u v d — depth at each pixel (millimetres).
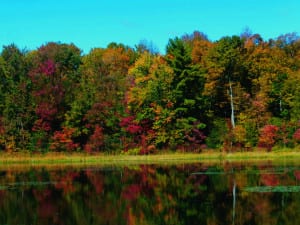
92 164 64312
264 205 29156
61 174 50625
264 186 36656
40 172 53500
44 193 36875
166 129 73812
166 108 74000
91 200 33344
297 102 73125
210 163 60469
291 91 74625
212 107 81062
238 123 76625
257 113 75812
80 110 76250
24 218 27750
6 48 89562
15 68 85125
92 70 87188
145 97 74188
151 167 56844
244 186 37000
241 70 79750
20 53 89250
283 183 38031
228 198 32000
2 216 28375
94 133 75562
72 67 101750
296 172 45375
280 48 93312
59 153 74000
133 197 34188
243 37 92188
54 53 99500
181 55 75375
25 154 73562
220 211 27938
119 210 29484
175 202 31578
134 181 42969
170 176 46000
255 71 81125
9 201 33438
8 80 82938
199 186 38156
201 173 47531
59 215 28453
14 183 43281
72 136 75938
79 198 34281
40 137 75938
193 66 74938
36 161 70000
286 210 27594
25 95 78562
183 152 72312
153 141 74750
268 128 70938
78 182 43219
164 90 74500
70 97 79750
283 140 71062
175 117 74250
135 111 76375
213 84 77562
